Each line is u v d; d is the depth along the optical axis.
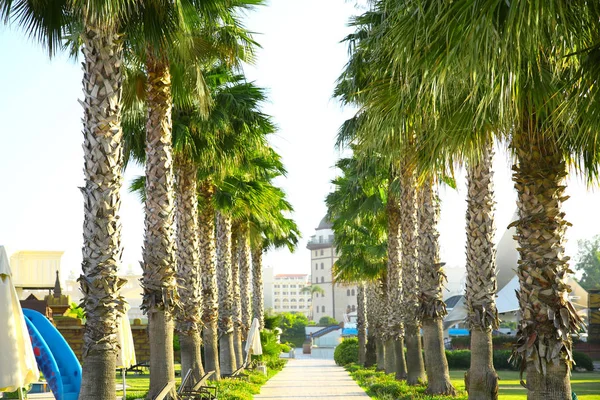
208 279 22.39
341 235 36.69
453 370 37.06
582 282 87.38
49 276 38.78
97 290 9.40
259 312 42.00
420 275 17.44
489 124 7.71
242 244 35.47
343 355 49.59
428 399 15.96
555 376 8.14
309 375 35.66
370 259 34.25
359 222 26.47
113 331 9.45
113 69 9.71
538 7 5.24
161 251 12.98
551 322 8.16
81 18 9.70
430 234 17.30
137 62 13.59
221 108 17.69
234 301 32.19
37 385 22.55
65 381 13.13
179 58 13.48
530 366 8.23
